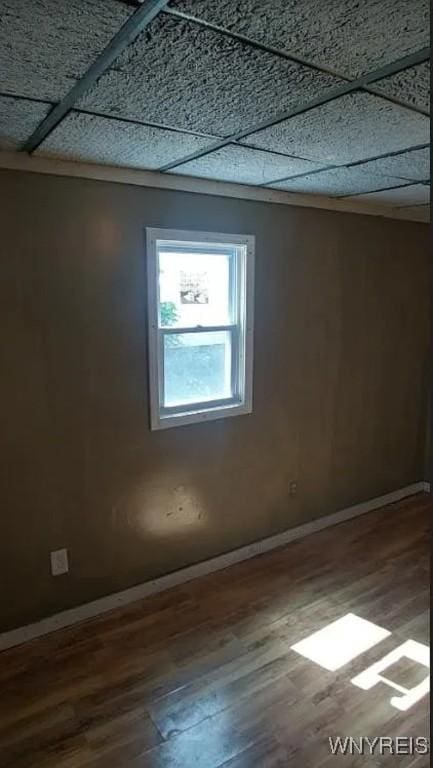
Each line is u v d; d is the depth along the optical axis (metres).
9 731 2.04
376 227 3.71
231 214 2.94
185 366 2.99
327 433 3.72
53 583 2.64
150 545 2.95
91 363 2.59
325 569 3.23
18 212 2.29
